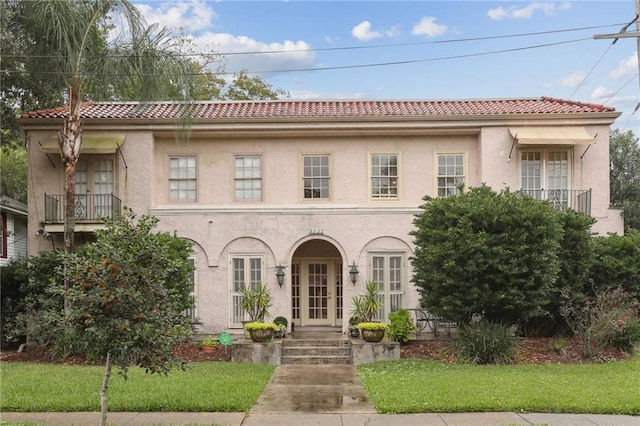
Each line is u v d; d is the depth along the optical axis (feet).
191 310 63.87
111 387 37.70
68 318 24.31
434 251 51.55
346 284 64.28
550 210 52.60
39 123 64.44
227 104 71.77
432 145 66.18
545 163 64.54
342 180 65.87
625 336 52.39
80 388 37.32
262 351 53.93
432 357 53.31
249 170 66.44
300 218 64.85
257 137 66.13
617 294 52.60
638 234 59.98
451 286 51.70
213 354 55.77
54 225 62.28
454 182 65.87
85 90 57.00
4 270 61.05
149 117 64.34
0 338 60.23
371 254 64.64
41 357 52.90
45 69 56.44
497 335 50.14
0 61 62.18
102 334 23.76
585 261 55.83
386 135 65.87
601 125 64.44
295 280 70.69
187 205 65.36
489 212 51.03
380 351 53.67
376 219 64.75
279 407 33.99
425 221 54.80
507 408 32.40
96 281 24.39
